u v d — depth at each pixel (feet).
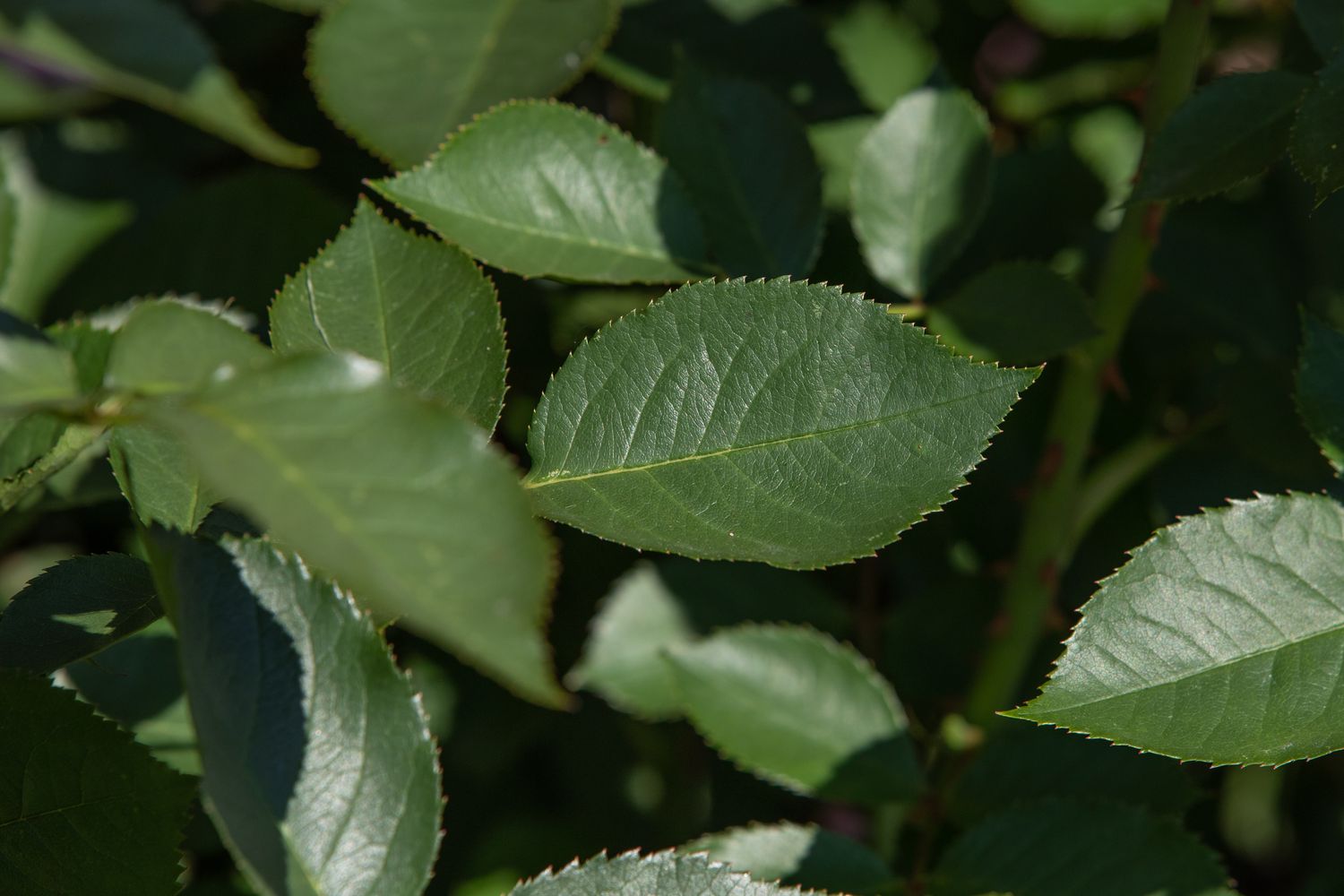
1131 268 2.16
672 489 1.94
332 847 1.89
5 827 1.93
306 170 2.61
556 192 2.08
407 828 1.89
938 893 2.09
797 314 1.94
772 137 2.16
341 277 1.95
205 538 1.89
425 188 2.06
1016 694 2.27
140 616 1.94
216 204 2.44
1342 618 1.94
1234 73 2.05
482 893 2.48
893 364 1.93
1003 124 2.88
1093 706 1.93
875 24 2.95
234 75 2.63
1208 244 2.44
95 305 2.43
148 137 2.63
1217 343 2.41
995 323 2.12
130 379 1.81
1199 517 1.94
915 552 2.42
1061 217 2.52
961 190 2.18
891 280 2.17
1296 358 2.33
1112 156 2.88
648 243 2.10
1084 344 2.16
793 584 2.40
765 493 1.93
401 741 1.90
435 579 1.76
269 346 2.00
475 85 2.18
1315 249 2.49
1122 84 2.84
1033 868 2.09
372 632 1.90
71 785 1.93
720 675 2.18
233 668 1.88
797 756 2.17
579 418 1.94
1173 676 1.93
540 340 2.48
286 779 1.88
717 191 2.16
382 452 1.77
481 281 1.96
